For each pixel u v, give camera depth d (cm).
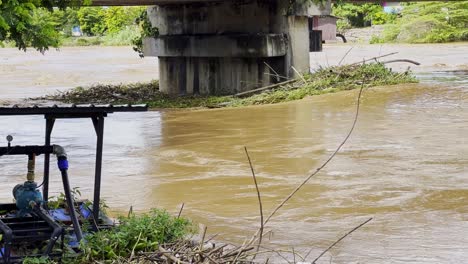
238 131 2319
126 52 8075
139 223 926
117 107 902
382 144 1964
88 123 2659
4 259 813
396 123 2325
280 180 1557
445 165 1673
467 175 1564
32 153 902
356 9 9419
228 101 3272
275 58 3509
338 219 1230
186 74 3844
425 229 1160
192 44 3656
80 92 4000
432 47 7519
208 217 1263
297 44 3500
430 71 4709
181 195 1447
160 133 2353
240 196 1420
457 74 4378
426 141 1992
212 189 1491
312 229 1168
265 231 1152
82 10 9731
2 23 1620
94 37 9788
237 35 3462
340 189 1455
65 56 7525
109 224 966
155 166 1770
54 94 4059
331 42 8344
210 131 2348
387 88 3172
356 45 7969
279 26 3475
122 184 1568
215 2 3619
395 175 1577
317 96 3069
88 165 1811
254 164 1750
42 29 1886
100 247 865
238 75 3597
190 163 1795
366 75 3366
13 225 869
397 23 8862
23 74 5566
